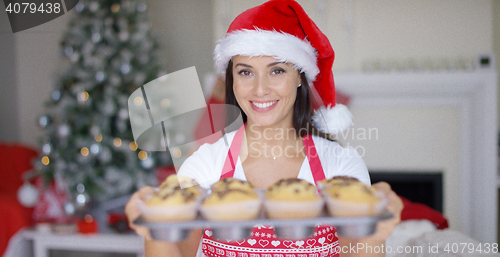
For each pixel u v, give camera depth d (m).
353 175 0.86
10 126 3.48
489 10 2.30
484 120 2.24
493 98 2.21
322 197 0.54
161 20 3.34
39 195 2.42
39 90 3.44
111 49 2.57
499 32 2.56
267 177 0.89
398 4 2.37
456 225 2.38
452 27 2.34
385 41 2.39
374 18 2.39
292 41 0.80
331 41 2.43
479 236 2.31
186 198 0.50
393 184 2.43
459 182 2.36
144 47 2.65
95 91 2.55
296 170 0.89
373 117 2.39
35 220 2.34
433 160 2.38
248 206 0.49
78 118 2.48
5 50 3.41
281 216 0.50
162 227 0.48
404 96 2.34
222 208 0.49
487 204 2.28
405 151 2.39
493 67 2.22
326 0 2.42
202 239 0.86
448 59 2.35
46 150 2.50
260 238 0.77
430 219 1.52
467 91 2.26
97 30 2.56
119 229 2.18
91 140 2.48
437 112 2.35
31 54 3.41
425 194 2.41
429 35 2.36
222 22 2.50
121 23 2.62
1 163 2.60
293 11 0.83
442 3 2.34
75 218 2.40
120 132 2.58
